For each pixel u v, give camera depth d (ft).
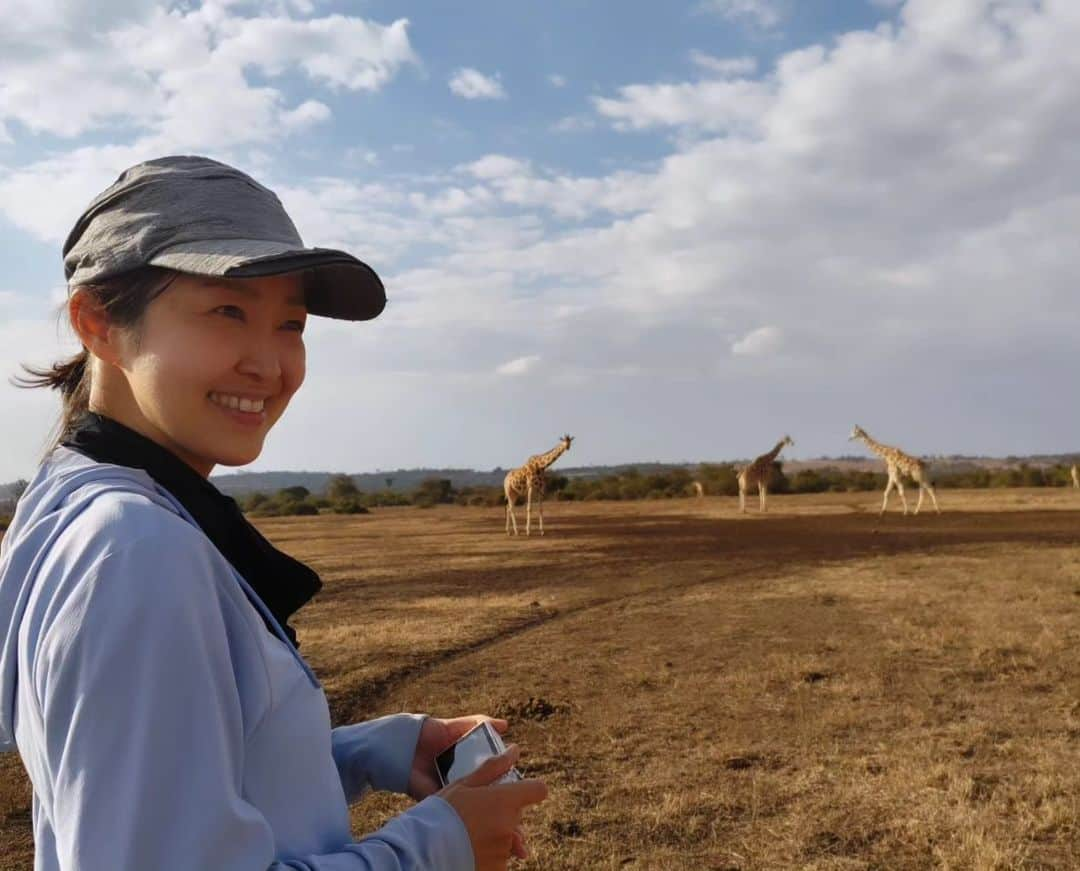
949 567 37.65
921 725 16.48
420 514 98.68
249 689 3.16
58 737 2.77
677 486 127.24
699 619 27.37
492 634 25.53
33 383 4.24
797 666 20.76
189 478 3.57
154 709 2.76
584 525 68.59
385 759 4.53
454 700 18.69
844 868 11.12
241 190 3.69
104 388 3.73
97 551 2.91
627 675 20.54
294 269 3.42
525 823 12.48
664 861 11.37
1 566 3.22
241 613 3.21
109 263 3.45
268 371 3.62
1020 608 27.53
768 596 31.37
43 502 3.32
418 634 25.25
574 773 14.39
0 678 3.17
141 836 2.66
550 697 18.80
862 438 72.08
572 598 31.81
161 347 3.47
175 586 2.89
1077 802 12.77
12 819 12.82
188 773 2.77
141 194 3.58
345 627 26.40
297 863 2.95
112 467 3.34
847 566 39.04
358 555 48.11
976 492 104.06
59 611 2.85
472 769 4.27
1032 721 16.58
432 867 3.20
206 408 3.55
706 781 13.97
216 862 2.75
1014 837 11.80
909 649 22.36
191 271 3.36
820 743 15.62
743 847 11.75
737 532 57.57
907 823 12.28
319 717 3.45
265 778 3.18
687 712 17.61
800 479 127.03
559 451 62.54
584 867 11.23
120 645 2.77
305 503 111.96
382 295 4.04
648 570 39.50
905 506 69.26
